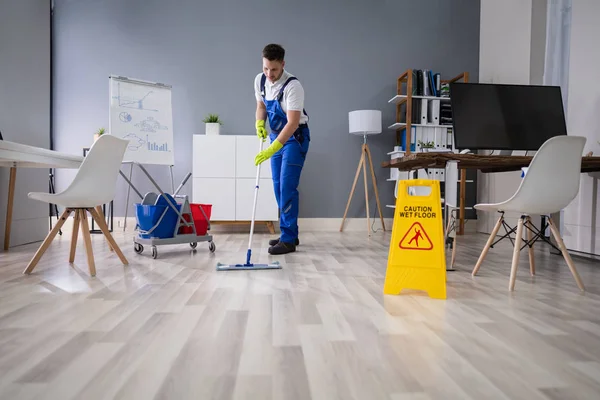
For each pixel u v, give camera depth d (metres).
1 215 3.29
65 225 4.65
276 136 3.02
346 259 2.80
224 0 4.84
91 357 1.13
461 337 1.33
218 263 2.43
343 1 4.94
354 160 4.96
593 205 2.88
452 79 4.84
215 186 4.46
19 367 1.06
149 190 4.75
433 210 1.86
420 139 4.62
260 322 1.45
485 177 4.90
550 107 2.58
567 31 3.58
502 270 2.50
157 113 3.71
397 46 4.98
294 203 3.04
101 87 4.72
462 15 5.05
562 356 1.18
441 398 0.93
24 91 3.85
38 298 1.75
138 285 2.00
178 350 1.18
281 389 0.96
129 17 4.76
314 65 4.92
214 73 4.84
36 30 4.12
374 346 1.24
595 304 1.75
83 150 4.56
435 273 1.83
